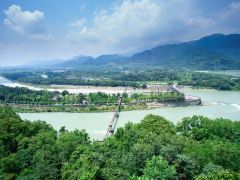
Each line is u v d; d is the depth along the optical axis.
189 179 106.00
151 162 100.19
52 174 111.00
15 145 148.62
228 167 111.88
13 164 123.88
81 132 164.88
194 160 108.75
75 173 105.50
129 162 111.75
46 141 142.75
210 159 112.69
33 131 161.50
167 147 112.19
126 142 140.75
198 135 164.75
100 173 103.06
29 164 126.44
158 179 94.69
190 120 176.00
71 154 129.50
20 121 170.62
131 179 93.62
